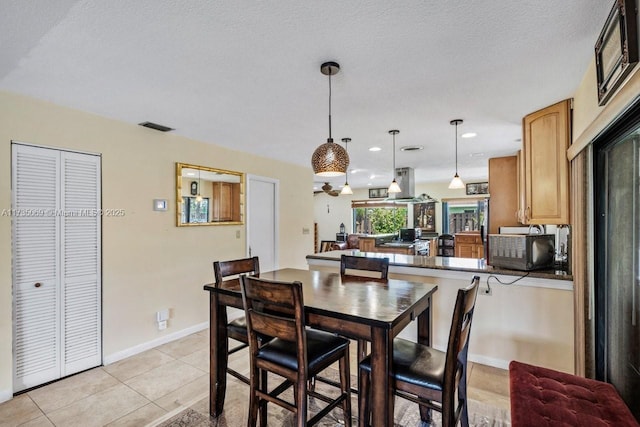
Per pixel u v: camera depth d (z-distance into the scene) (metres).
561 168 2.54
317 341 1.81
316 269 4.00
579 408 1.45
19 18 1.50
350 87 2.30
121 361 3.00
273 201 4.98
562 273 2.58
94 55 1.85
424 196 6.39
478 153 4.58
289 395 2.45
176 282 3.55
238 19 1.52
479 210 8.30
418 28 1.60
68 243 2.72
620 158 1.71
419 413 2.14
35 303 2.54
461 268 2.92
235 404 2.28
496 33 1.64
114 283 3.01
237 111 2.80
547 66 1.99
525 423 1.36
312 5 1.42
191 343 3.42
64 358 2.69
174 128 3.31
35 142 2.52
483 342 2.86
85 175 2.83
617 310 1.79
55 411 2.23
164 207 3.41
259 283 1.66
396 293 1.93
